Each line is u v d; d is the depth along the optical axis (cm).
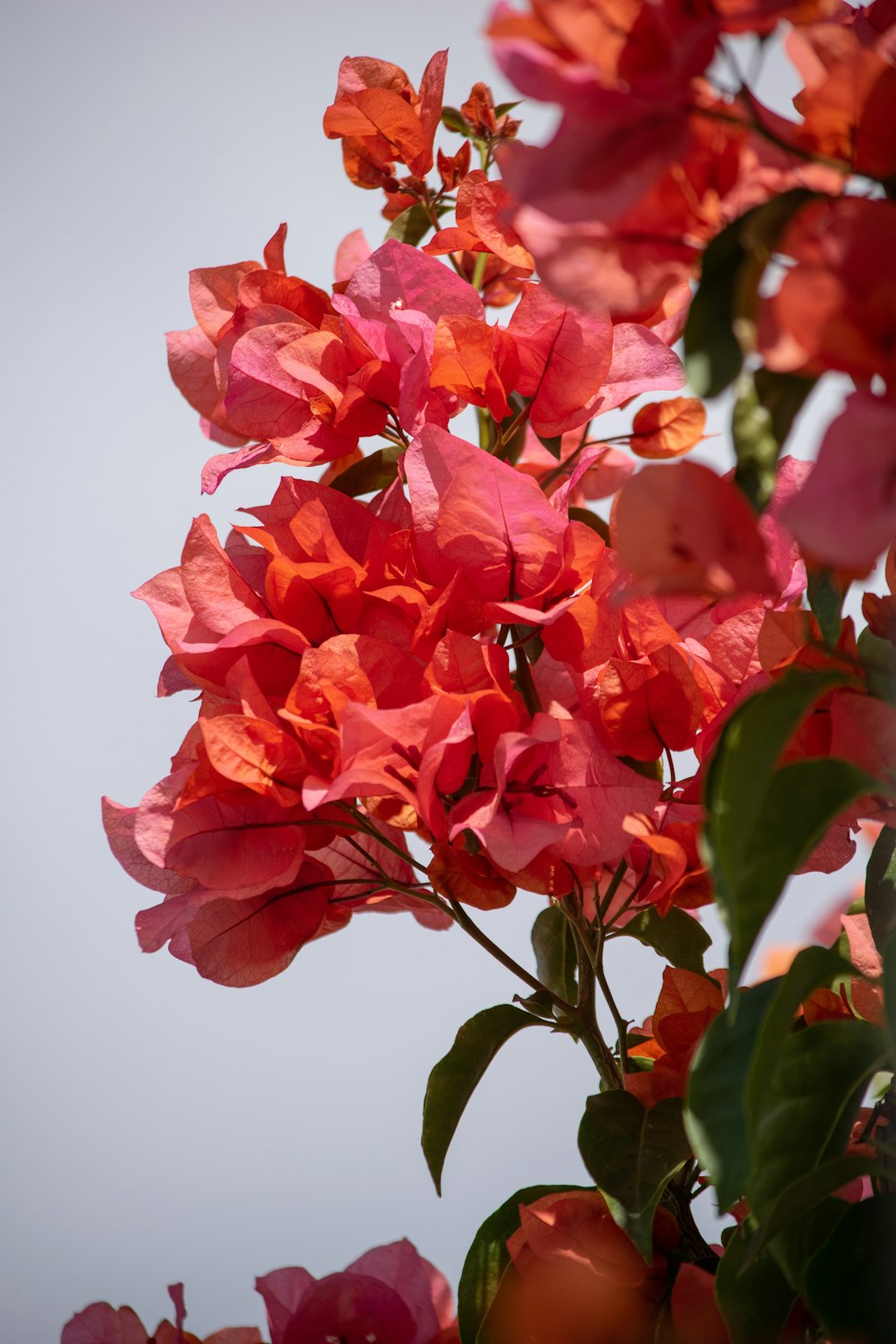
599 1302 82
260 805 83
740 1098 77
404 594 83
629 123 73
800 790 74
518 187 73
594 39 73
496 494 81
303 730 82
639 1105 83
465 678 81
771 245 73
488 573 82
